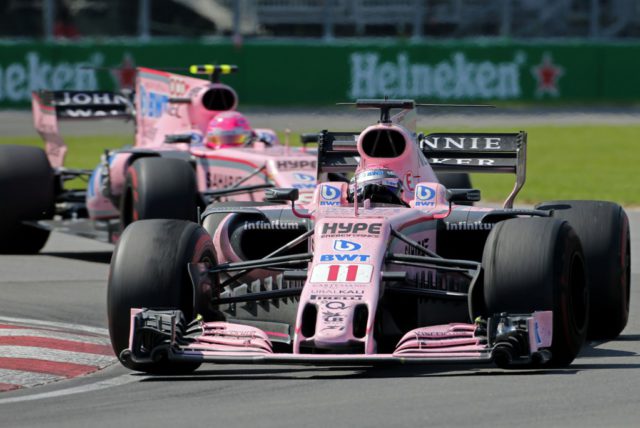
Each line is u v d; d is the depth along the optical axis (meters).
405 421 20.80
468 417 21.02
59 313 35.66
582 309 26.44
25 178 49.97
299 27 164.62
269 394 23.55
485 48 146.75
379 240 25.89
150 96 53.75
